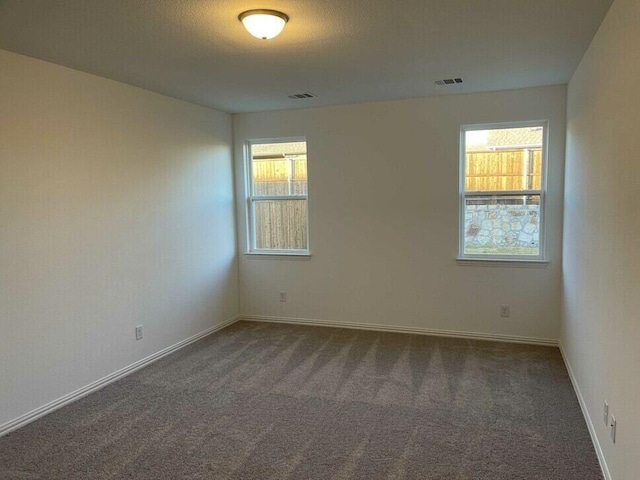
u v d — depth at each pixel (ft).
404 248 15.67
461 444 8.63
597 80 8.67
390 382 11.59
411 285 15.71
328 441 8.82
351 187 16.10
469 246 15.21
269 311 17.70
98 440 8.99
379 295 16.15
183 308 14.82
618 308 6.86
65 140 10.61
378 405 10.32
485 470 7.79
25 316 9.75
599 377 8.16
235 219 17.65
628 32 6.44
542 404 10.21
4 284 9.31
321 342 14.98
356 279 16.39
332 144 16.16
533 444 8.57
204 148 15.74
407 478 7.61
